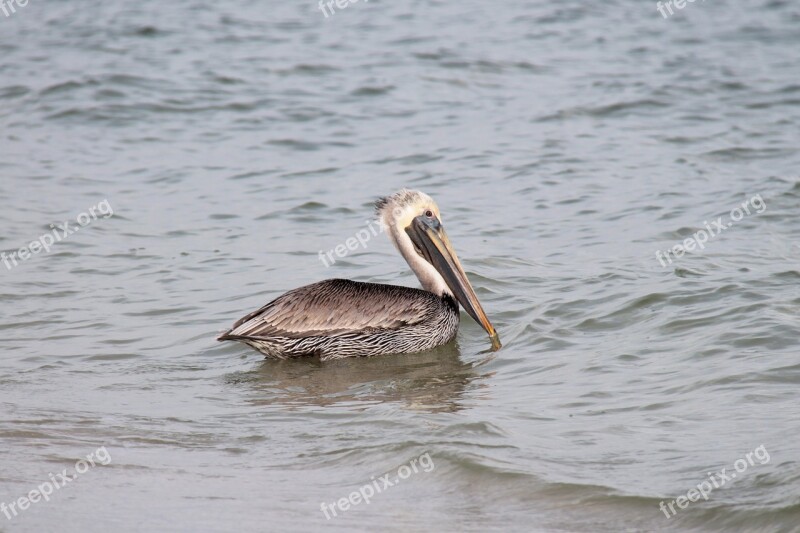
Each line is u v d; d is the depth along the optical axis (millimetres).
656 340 12570
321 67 31609
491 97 28344
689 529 8008
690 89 28484
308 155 23578
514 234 17875
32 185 21453
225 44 34844
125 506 8734
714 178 20859
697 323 12852
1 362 12727
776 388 10594
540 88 29094
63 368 12555
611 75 30172
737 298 13617
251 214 19531
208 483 9211
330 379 12461
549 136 24547
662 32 35594
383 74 30703
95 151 24031
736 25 36188
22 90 28938
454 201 20016
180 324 14227
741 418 9898
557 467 9086
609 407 10555
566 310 14016
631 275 15164
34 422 10727
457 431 10039
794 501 8016
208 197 20641
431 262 14539
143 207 20031
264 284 15734
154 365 12789
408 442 9750
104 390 11844
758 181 20328
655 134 24562
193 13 39969
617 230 17781
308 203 20000
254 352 13469
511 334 13609
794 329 12227
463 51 33375
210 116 26891
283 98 28375
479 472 9062
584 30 36188
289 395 11750
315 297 13367
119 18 38969
